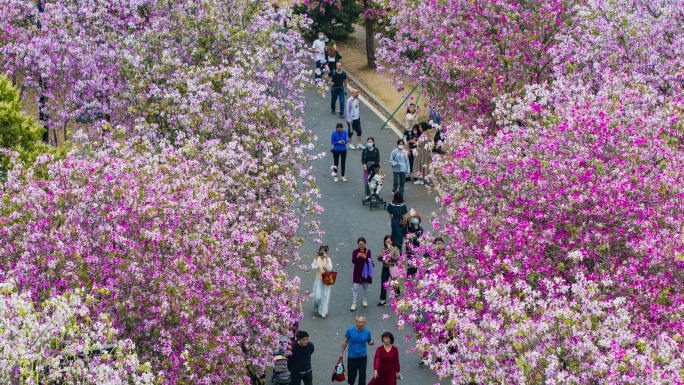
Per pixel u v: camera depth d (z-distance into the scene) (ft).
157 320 51.96
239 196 67.92
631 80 69.46
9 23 91.97
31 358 38.88
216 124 74.08
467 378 49.24
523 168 61.21
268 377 70.95
